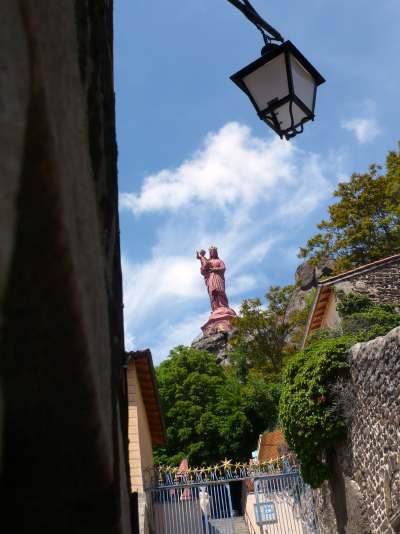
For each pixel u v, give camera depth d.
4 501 1.66
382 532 8.65
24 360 1.37
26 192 1.23
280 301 36.84
